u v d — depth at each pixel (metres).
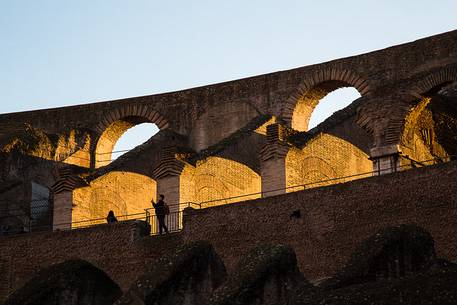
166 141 89.38
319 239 62.84
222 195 78.88
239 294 52.56
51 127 97.38
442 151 74.31
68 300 60.22
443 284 43.69
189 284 56.84
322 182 72.69
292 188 72.62
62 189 79.19
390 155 68.62
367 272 51.25
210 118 92.81
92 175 81.06
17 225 83.50
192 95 94.25
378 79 85.56
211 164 78.31
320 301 46.31
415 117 70.81
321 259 62.44
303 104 89.94
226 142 81.19
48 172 90.56
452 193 59.25
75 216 78.50
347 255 61.56
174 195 75.00
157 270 56.75
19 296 60.06
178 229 73.69
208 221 67.00
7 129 95.19
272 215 64.94
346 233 62.03
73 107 97.44
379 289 45.09
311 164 75.00
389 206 61.06
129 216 83.19
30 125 94.94
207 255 58.12
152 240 69.06
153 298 55.41
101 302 61.09
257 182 82.81
